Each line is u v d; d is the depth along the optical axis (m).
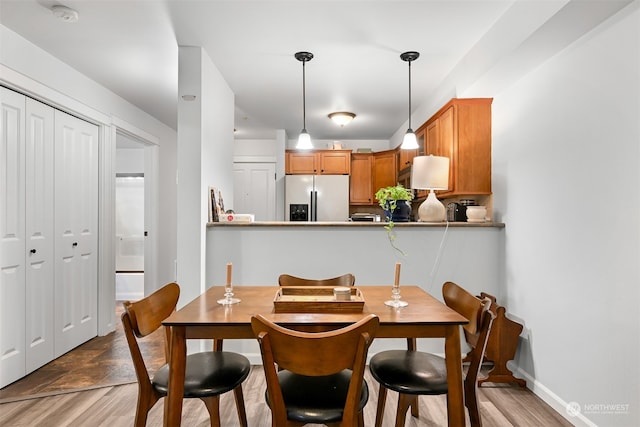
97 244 3.61
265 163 6.44
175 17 2.40
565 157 2.23
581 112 2.10
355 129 5.57
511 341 2.62
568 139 2.21
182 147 2.82
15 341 2.64
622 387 1.83
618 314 1.85
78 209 3.34
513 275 2.79
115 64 3.11
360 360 1.29
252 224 2.92
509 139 2.85
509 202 2.85
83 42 2.73
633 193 1.77
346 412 1.33
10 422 2.13
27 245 2.75
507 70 2.57
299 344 1.28
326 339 1.27
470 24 2.49
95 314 3.58
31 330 2.79
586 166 2.07
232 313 1.67
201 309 1.75
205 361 1.76
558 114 2.30
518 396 2.46
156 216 4.72
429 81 3.54
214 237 2.95
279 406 1.33
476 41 2.73
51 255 3.00
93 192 3.55
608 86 1.91
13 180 2.63
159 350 3.26
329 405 1.41
